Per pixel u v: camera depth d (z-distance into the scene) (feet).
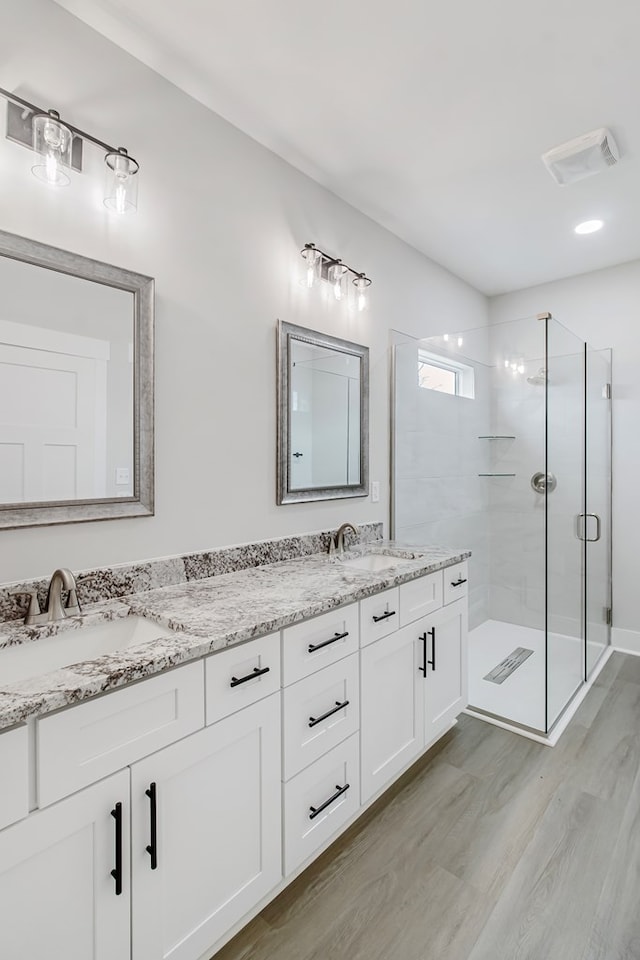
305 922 4.49
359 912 4.58
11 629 4.19
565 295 11.81
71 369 4.83
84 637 4.46
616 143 6.82
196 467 6.02
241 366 6.55
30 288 4.54
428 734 6.88
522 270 11.28
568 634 8.76
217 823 4.04
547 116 6.28
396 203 8.41
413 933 4.37
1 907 2.85
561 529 8.63
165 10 4.75
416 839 5.47
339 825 5.32
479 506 9.63
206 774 3.95
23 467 4.51
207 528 6.15
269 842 4.50
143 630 4.68
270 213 6.96
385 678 6.03
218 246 6.25
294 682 4.73
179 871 3.76
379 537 9.02
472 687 8.90
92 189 4.98
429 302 10.60
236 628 4.19
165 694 3.66
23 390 4.50
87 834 3.23
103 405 5.07
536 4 4.69
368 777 5.74
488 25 4.93
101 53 5.03
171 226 5.72
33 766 2.97
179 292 5.81
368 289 8.86
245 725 4.25
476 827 5.65
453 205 8.46
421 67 5.49
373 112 6.21
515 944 4.26
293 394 7.30
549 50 5.24
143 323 5.41
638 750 7.20
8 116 4.32
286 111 6.19
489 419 9.36
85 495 4.93
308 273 7.27
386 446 9.25
